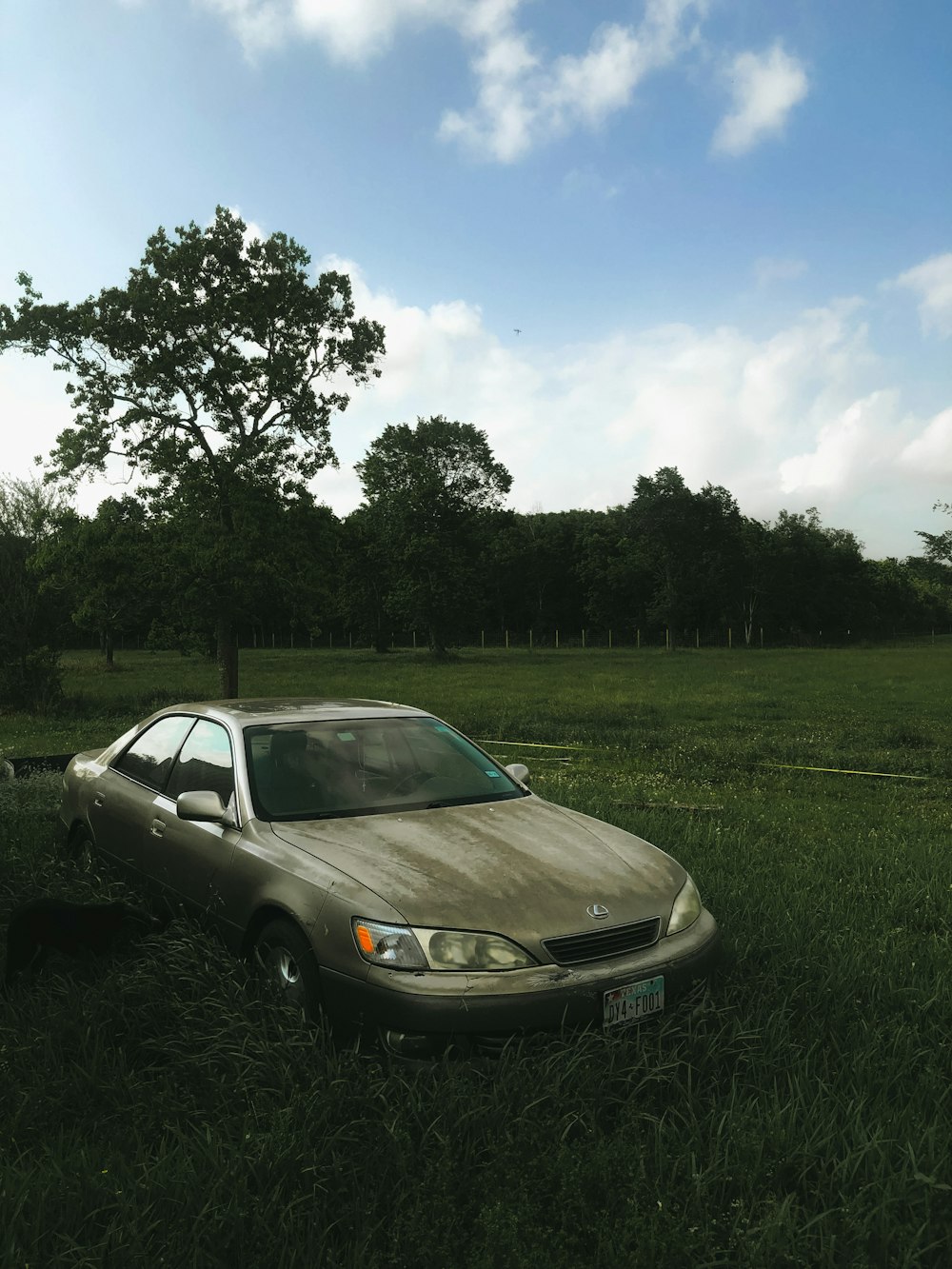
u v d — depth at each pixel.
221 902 4.38
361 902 3.65
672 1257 2.45
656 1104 3.36
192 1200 2.64
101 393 21.02
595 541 102.75
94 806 5.92
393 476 76.38
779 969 4.47
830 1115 3.13
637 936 3.82
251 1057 3.53
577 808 8.98
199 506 21.75
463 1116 3.04
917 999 4.27
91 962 4.59
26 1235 2.51
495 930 3.55
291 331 22.39
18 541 24.17
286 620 24.06
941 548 87.50
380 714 5.45
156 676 41.19
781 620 104.06
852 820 9.32
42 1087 3.34
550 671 46.12
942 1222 2.61
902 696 27.31
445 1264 2.49
